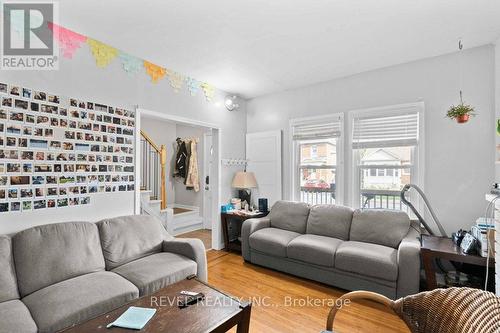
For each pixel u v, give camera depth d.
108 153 2.67
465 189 2.72
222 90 4.11
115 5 2.01
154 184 5.67
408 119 3.07
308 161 3.94
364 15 2.14
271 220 3.72
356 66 3.20
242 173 4.15
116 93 2.74
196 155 5.78
